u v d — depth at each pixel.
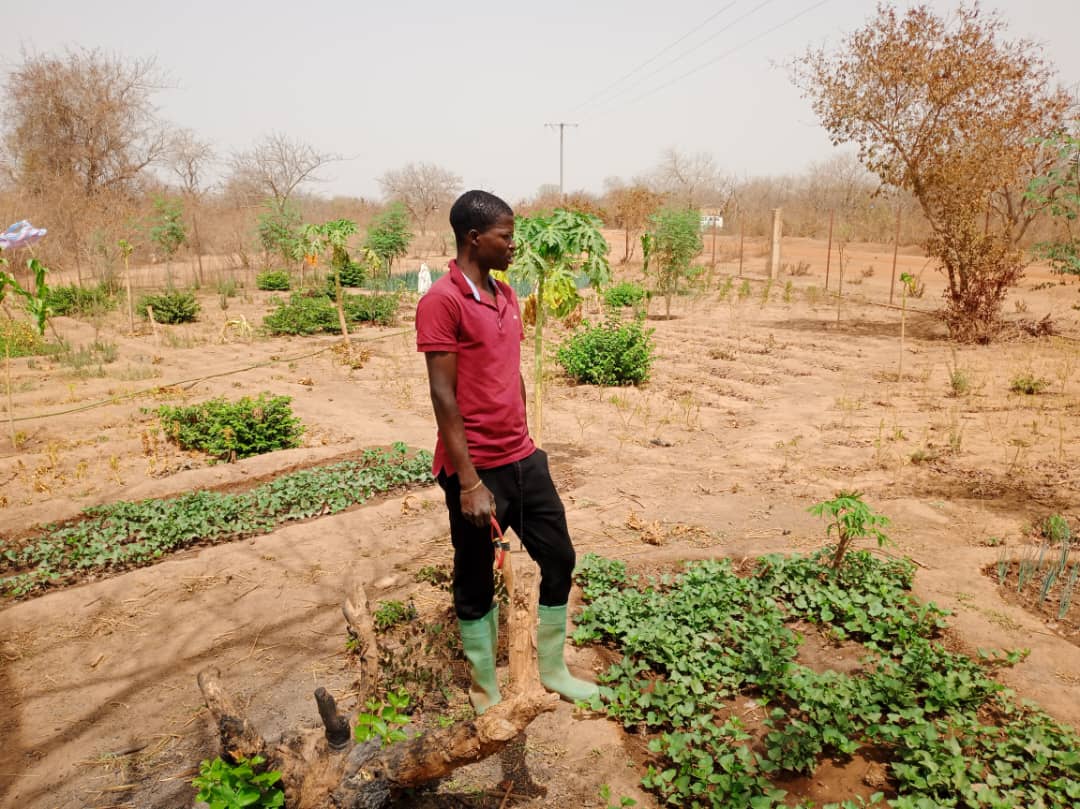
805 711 3.56
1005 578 4.86
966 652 4.05
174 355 14.67
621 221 35.06
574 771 3.22
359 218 53.78
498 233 2.86
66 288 21.05
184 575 5.16
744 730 3.47
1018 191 15.10
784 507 6.30
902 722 3.48
